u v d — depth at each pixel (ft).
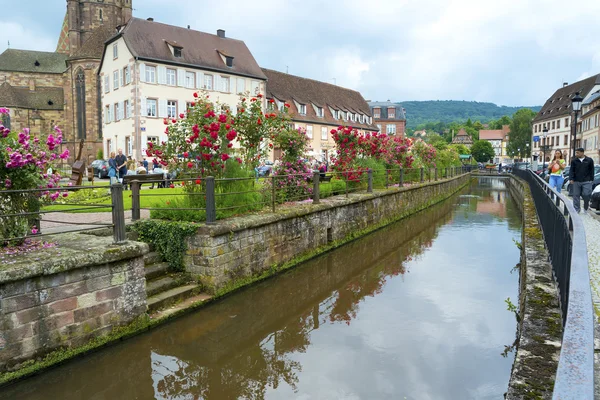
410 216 68.33
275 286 30.94
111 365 19.24
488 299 28.32
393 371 18.86
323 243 40.98
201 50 136.05
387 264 37.83
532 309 16.48
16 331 17.16
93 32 177.06
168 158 31.63
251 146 36.70
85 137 172.04
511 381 12.03
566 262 14.51
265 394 17.06
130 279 21.45
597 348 12.05
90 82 166.81
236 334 22.79
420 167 84.38
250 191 31.24
